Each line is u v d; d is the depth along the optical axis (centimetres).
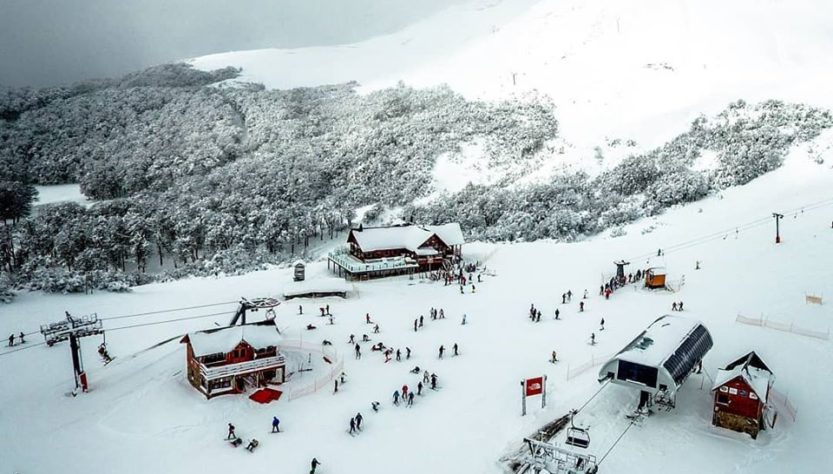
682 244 8775
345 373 5469
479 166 16238
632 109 16862
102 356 5838
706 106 15125
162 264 12725
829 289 6138
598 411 4412
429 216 13312
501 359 5619
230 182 15725
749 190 10750
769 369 4650
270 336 5359
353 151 17550
